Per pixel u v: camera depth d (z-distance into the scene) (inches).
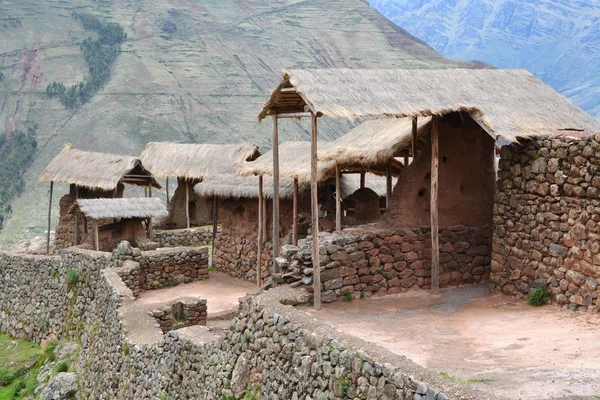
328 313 529.0
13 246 1774.1
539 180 541.3
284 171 815.7
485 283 633.6
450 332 468.8
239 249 1034.1
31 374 974.4
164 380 581.9
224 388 481.1
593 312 487.2
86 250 1047.6
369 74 597.6
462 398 288.2
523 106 617.9
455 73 644.7
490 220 649.0
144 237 1213.7
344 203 872.3
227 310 782.5
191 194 1599.4
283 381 414.3
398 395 317.1
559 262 522.6
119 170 1386.6
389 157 685.9
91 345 850.1
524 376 347.3
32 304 1134.4
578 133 534.3
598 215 486.3
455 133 637.9
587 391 314.2
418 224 621.9
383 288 587.8
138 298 895.1
